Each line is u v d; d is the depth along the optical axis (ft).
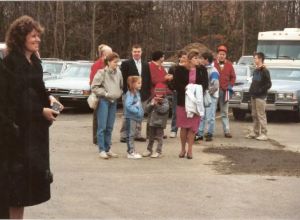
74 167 31.83
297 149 40.16
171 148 39.32
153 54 41.52
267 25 161.38
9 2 140.97
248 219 21.90
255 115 45.21
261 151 38.60
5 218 15.88
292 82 59.67
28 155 16.42
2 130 15.70
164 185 27.53
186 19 158.10
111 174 29.99
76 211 22.68
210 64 43.01
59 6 144.56
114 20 150.61
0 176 15.76
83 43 148.05
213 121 43.45
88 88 63.21
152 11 154.40
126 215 22.20
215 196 25.46
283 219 21.97
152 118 35.09
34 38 16.96
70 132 47.26
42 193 16.87
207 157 35.78
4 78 16.01
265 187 27.35
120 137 42.93
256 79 44.52
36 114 16.61
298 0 158.20
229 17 163.32
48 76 70.23
